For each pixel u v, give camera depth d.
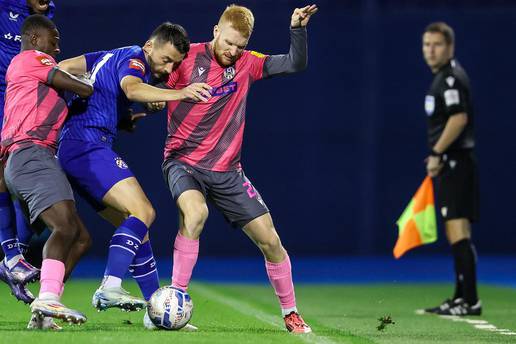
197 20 58.62
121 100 23.22
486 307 35.16
